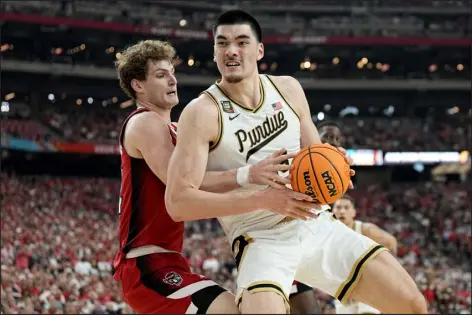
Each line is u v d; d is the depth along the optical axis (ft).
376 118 139.54
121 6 131.85
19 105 122.52
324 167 12.53
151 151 14.29
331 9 141.08
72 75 120.57
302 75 137.18
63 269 59.88
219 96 13.69
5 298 42.45
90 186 109.60
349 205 23.58
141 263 14.48
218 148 13.52
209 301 13.56
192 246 79.15
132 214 14.78
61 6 126.00
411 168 138.51
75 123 121.60
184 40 132.67
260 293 12.91
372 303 13.94
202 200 12.71
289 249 13.84
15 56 120.26
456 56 140.77
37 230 76.54
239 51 13.39
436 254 94.22
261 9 140.36
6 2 118.73
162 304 14.08
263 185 13.69
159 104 15.66
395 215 114.73
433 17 143.64
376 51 140.26
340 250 14.07
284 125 14.06
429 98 138.31
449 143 131.13
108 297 51.52
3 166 122.11
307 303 19.16
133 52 15.72
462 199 118.83
